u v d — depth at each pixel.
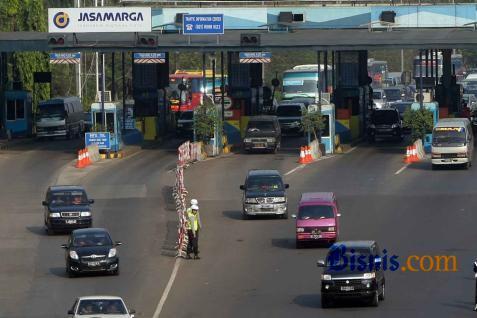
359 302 101.56
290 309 101.00
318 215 130.62
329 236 129.75
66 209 142.88
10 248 136.88
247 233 140.88
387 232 137.88
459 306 99.69
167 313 101.75
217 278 116.88
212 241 136.62
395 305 100.75
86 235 122.50
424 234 136.00
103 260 119.12
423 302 101.75
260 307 102.56
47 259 130.25
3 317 102.62
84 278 119.62
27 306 106.88
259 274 117.88
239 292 109.88
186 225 131.25
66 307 105.88
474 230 137.75
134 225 148.00
